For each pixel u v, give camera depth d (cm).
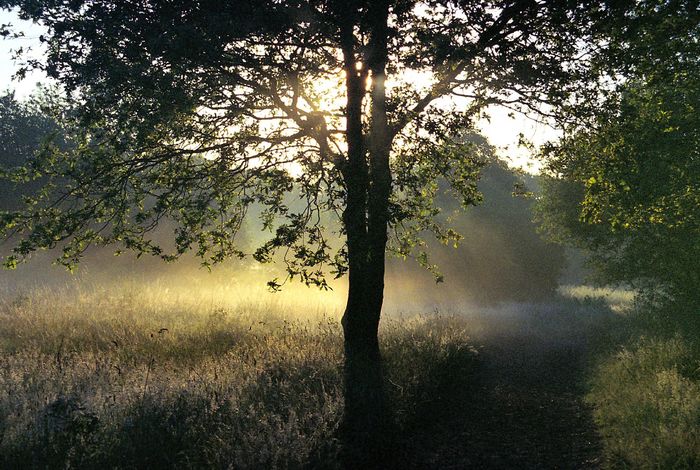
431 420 947
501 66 902
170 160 980
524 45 923
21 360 917
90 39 812
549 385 1305
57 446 589
